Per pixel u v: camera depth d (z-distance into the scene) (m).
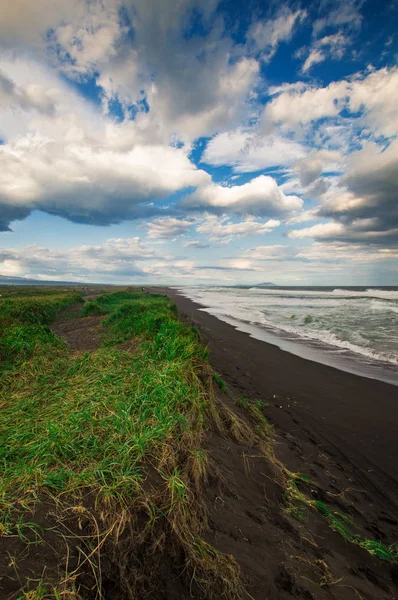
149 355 5.54
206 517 2.37
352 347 11.77
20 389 4.43
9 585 1.46
